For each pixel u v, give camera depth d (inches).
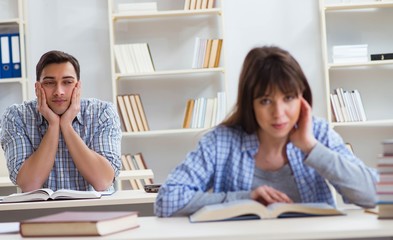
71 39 209.5
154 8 201.9
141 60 200.4
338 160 71.1
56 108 119.4
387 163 63.3
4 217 110.7
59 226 61.1
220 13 200.5
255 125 74.2
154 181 209.0
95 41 209.5
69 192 100.3
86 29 209.5
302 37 207.5
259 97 68.7
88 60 209.3
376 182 69.0
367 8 205.3
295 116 69.2
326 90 198.1
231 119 76.0
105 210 111.3
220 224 63.9
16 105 124.0
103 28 209.6
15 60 201.2
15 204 97.0
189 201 72.0
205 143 76.3
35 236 61.9
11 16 209.6
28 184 116.6
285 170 75.6
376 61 195.6
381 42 205.9
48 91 119.8
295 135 72.0
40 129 122.1
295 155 75.2
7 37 201.3
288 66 68.4
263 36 208.1
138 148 209.3
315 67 207.2
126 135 200.1
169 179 74.1
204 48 199.5
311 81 207.2
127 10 201.8
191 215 71.4
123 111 200.1
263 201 70.9
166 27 209.5
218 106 197.8
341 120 196.5
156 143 209.3
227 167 76.2
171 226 64.5
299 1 207.5
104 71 209.5
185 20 209.0
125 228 63.5
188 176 74.4
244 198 71.1
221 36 208.4
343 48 198.7
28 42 207.2
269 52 69.6
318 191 75.6
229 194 71.5
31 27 209.0
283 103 68.4
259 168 76.2
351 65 196.4
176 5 209.2
